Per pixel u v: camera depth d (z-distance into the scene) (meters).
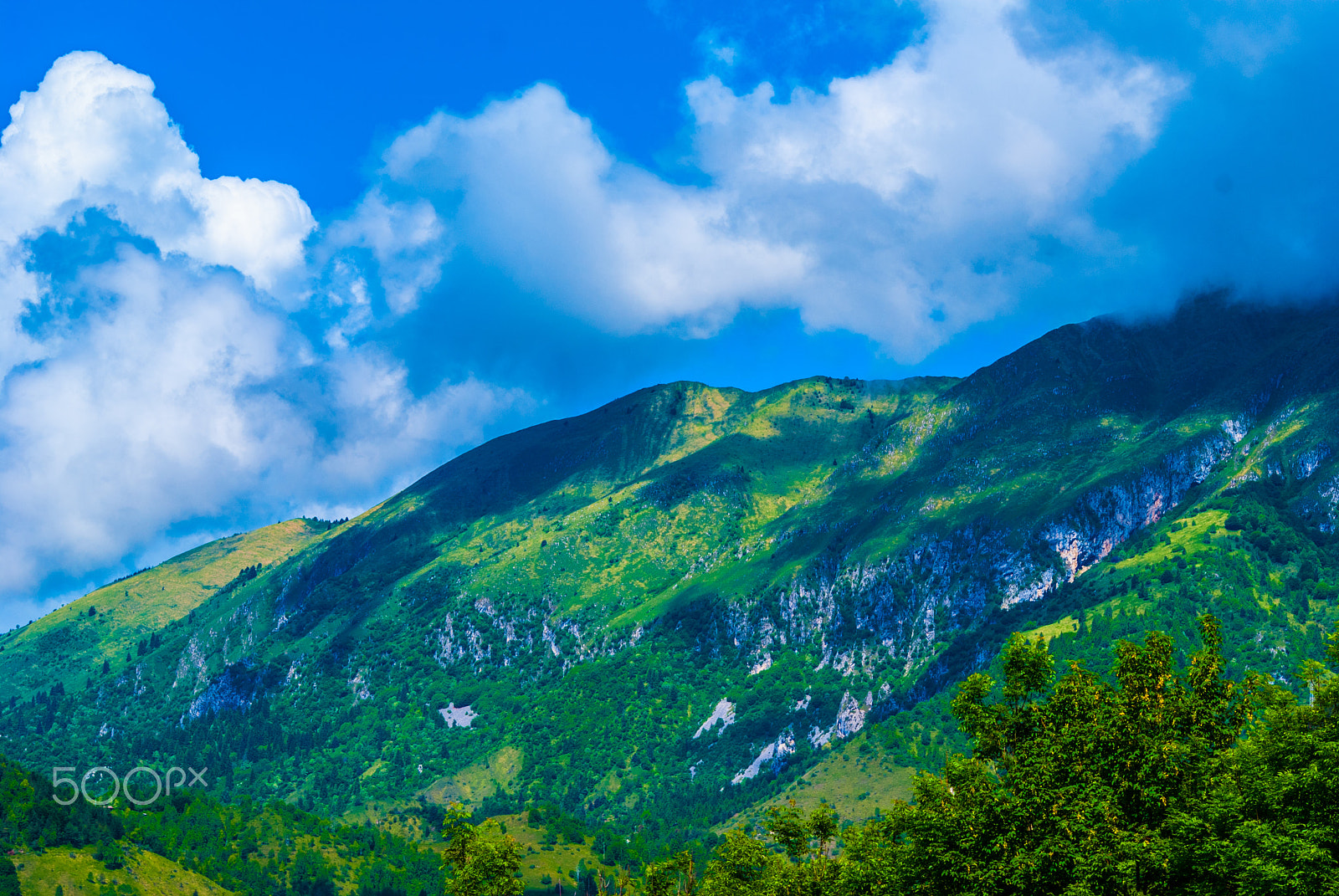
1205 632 105.81
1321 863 80.19
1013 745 108.06
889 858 111.88
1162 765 94.75
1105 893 87.50
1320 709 96.06
